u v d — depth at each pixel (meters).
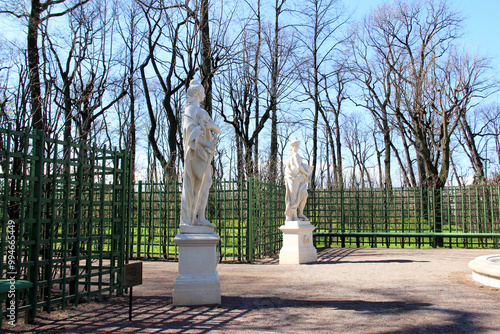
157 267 12.45
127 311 6.62
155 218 15.16
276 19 24.23
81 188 6.85
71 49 13.44
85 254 7.37
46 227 6.59
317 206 19.89
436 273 10.52
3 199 5.54
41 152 6.08
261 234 14.89
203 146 7.27
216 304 7.04
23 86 7.84
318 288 8.59
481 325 5.80
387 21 23.52
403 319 6.11
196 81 7.64
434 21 22.45
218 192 14.45
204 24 19.30
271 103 23.50
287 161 13.31
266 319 6.09
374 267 11.80
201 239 7.07
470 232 18.08
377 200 19.22
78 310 6.70
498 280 8.49
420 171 26.91
